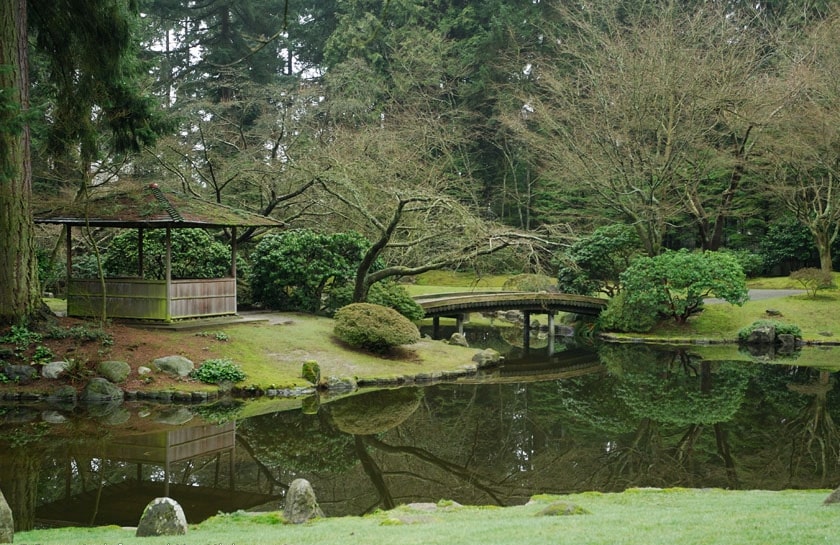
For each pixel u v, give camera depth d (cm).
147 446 1200
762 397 1748
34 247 1625
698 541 509
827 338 2622
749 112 2878
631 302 2747
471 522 678
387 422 1461
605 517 659
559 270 3117
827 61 2777
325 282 2386
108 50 1708
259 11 4350
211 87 3381
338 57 4247
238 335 1820
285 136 2903
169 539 607
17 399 1432
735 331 2739
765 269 3834
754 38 3078
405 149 2834
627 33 3531
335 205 2673
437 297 2722
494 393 1795
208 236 2289
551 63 4059
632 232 2997
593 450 1273
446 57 4272
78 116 1759
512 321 3562
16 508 888
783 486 1026
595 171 3017
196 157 2911
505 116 3525
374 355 1967
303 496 751
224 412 1449
